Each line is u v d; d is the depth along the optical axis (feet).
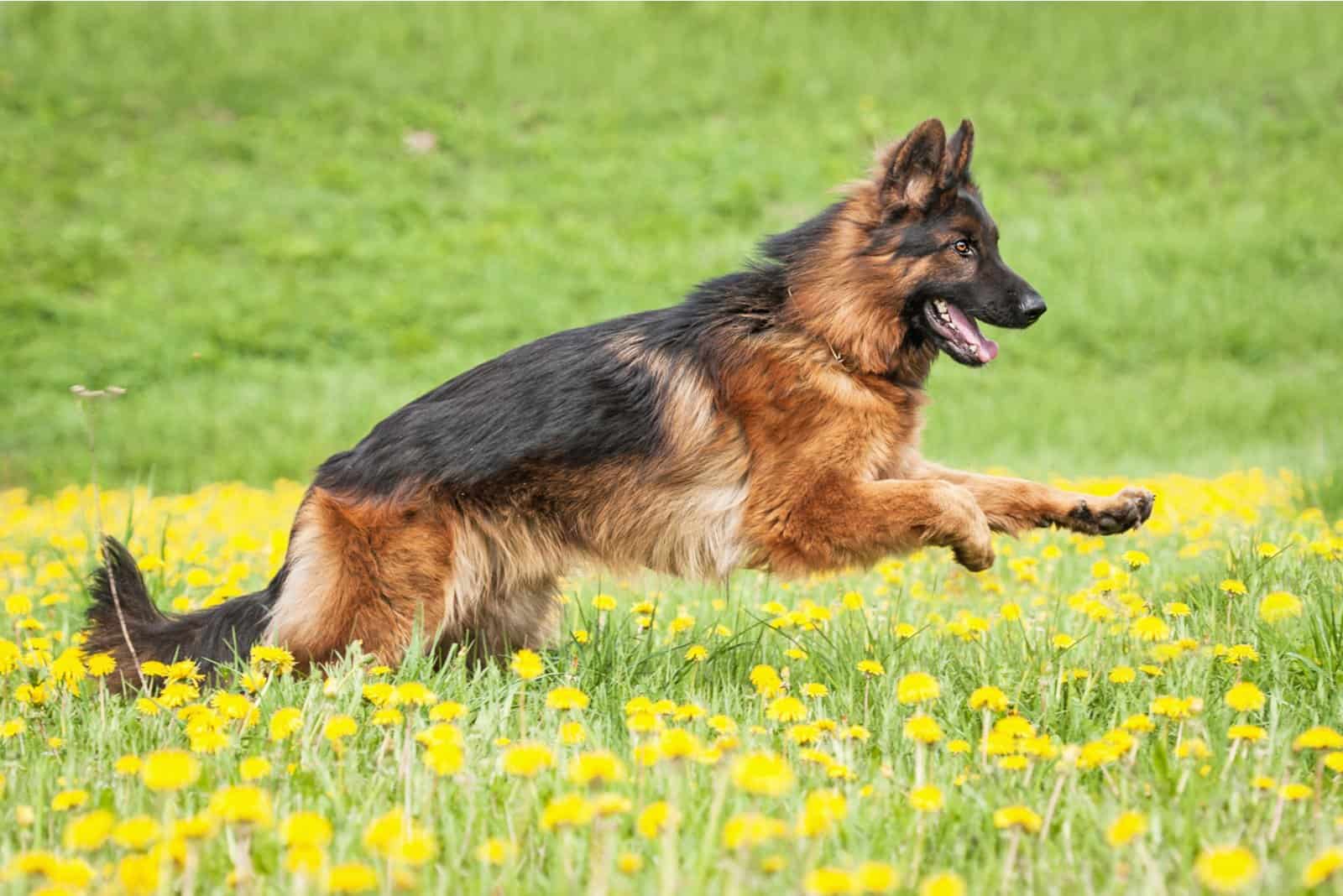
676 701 22.15
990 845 14.82
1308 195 117.70
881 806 16.02
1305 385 86.53
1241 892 12.99
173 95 131.54
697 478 25.82
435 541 24.75
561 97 136.26
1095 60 141.49
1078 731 19.63
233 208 113.80
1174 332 98.07
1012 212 115.44
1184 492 44.86
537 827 15.34
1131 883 13.58
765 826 13.04
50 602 28.19
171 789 14.10
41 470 71.36
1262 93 135.64
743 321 26.30
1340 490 40.57
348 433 78.84
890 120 130.52
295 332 96.22
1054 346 96.22
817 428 25.72
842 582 31.45
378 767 17.26
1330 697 20.38
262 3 148.66
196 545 36.50
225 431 78.33
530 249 110.22
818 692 20.42
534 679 22.02
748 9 150.92
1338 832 14.51
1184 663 21.25
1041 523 26.89
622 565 26.40
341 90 134.51
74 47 137.49
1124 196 119.03
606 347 26.14
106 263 103.76
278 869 14.37
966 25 148.25
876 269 26.07
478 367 26.35
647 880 13.83
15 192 111.86
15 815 16.02
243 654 24.48
